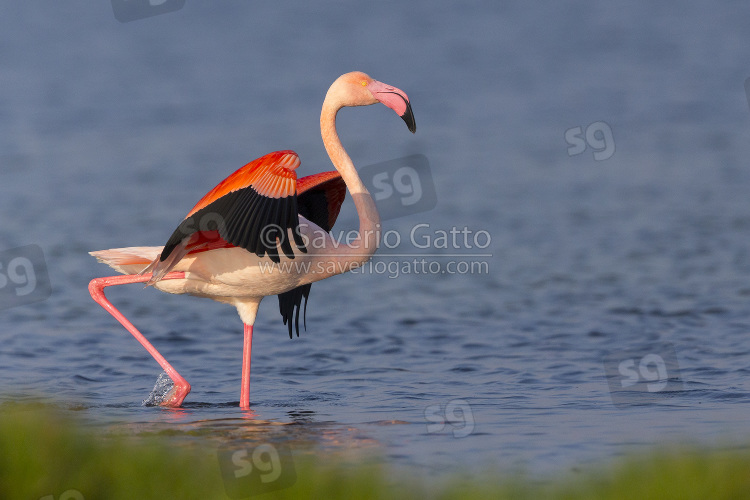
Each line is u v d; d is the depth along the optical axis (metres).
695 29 49.59
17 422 7.27
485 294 15.09
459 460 7.46
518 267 16.67
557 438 8.07
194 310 14.45
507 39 48.84
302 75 40.53
